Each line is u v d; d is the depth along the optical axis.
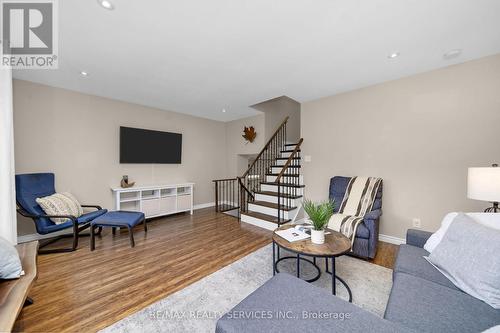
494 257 1.13
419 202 2.71
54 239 2.92
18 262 1.35
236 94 3.50
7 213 1.91
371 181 2.93
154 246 2.77
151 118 4.31
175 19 1.68
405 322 0.97
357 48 2.11
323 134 3.65
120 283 1.91
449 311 1.02
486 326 0.94
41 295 1.73
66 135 3.27
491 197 1.62
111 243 2.86
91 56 2.26
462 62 2.40
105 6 1.53
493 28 1.79
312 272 2.13
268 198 4.17
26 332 1.35
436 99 2.58
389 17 1.66
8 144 1.93
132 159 3.97
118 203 3.59
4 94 1.90
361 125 3.21
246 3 1.51
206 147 5.36
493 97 2.25
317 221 1.83
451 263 1.31
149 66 2.49
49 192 2.88
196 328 1.41
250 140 5.16
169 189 4.56
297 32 1.85
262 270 2.17
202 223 3.88
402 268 1.44
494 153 2.25
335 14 1.62
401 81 2.83
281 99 5.31
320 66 2.50
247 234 3.27
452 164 2.49
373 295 1.75
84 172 3.46
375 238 2.38
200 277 2.02
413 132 2.75
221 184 5.69
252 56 2.26
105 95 3.56
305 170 3.91
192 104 4.11
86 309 1.57
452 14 1.62
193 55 2.24
